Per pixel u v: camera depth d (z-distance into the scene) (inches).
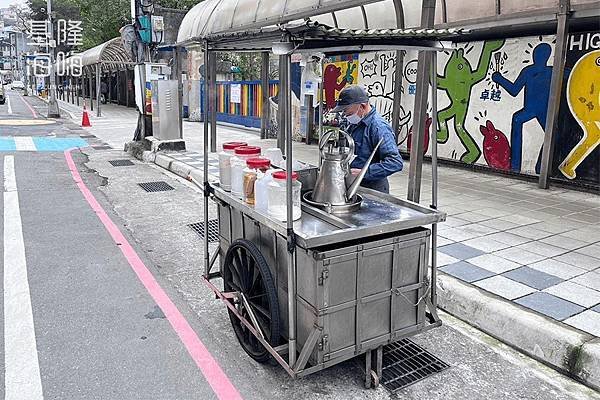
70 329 138.7
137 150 434.6
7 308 150.3
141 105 450.6
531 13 285.9
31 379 115.6
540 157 303.6
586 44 272.1
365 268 107.8
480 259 177.3
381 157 142.6
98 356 125.8
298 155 415.5
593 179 279.0
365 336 111.0
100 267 184.2
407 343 134.0
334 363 107.8
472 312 144.6
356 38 105.4
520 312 135.7
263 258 120.0
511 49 311.0
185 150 434.0
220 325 144.1
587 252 184.9
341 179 122.2
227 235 141.9
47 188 309.1
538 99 300.2
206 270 148.8
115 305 154.3
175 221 245.1
